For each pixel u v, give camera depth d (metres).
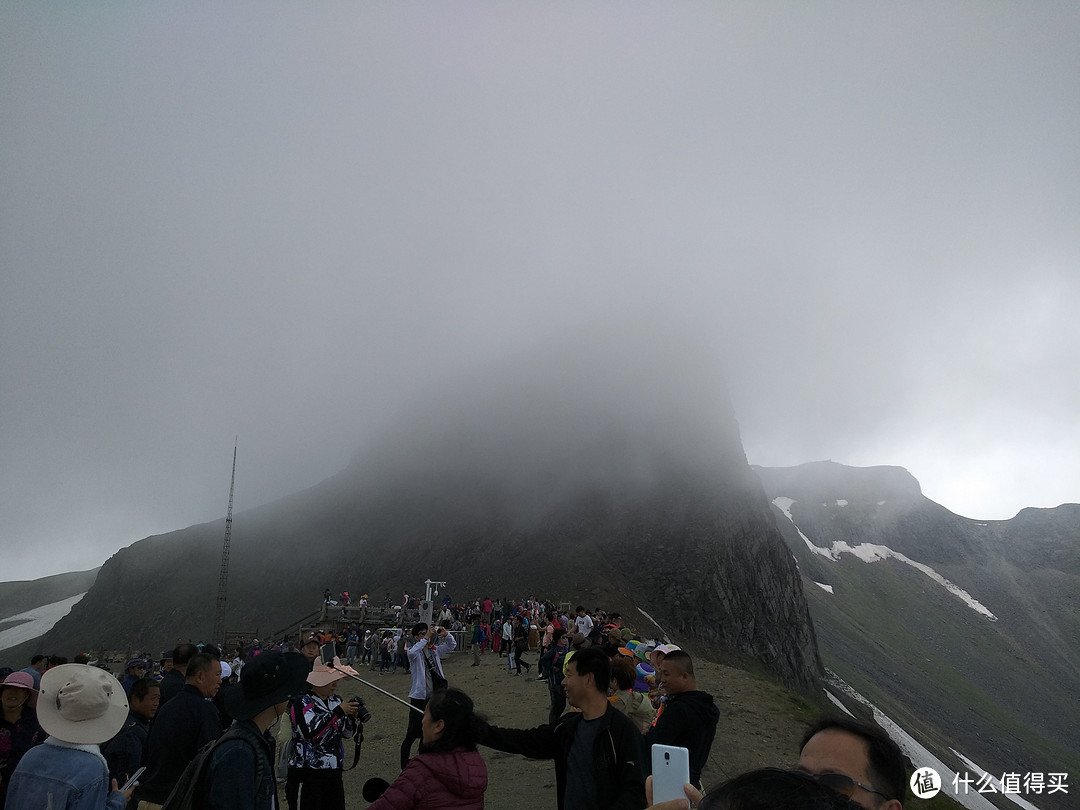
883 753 2.81
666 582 88.19
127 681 9.34
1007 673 153.25
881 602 185.75
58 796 4.44
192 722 5.88
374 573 112.38
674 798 2.87
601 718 4.86
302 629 45.38
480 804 4.71
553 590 85.31
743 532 98.50
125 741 6.70
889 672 130.25
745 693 20.39
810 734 3.02
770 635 88.94
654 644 12.34
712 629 82.94
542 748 5.01
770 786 1.60
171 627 119.00
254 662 4.55
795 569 106.06
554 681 13.67
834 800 1.54
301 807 6.70
